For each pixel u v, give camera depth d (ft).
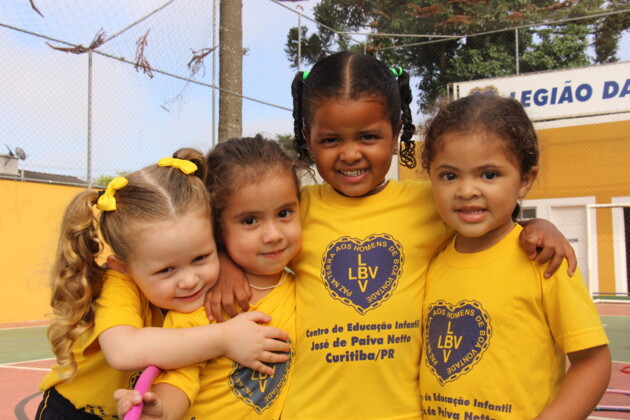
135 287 5.67
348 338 5.67
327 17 43.14
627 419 13.42
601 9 38.73
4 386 17.24
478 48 47.70
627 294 39.11
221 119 21.53
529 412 5.04
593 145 40.42
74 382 5.93
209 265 5.40
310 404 5.58
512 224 5.67
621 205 38.19
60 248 5.52
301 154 6.82
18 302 30.04
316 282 5.93
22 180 29.84
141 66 27.07
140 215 5.14
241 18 21.90
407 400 5.58
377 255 5.89
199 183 5.47
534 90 38.86
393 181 6.48
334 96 5.69
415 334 5.76
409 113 7.06
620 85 37.04
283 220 5.74
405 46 43.37
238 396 5.49
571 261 5.14
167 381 5.10
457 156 5.18
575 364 5.09
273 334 5.55
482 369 5.22
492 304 5.30
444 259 5.87
